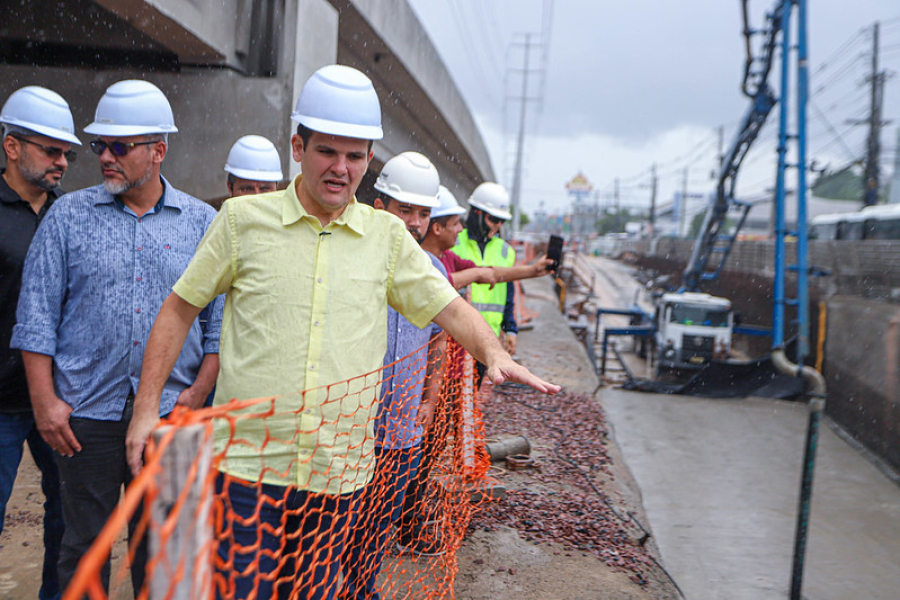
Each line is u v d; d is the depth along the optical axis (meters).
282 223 2.15
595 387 11.93
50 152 3.11
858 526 7.98
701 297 21.02
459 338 2.28
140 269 2.76
